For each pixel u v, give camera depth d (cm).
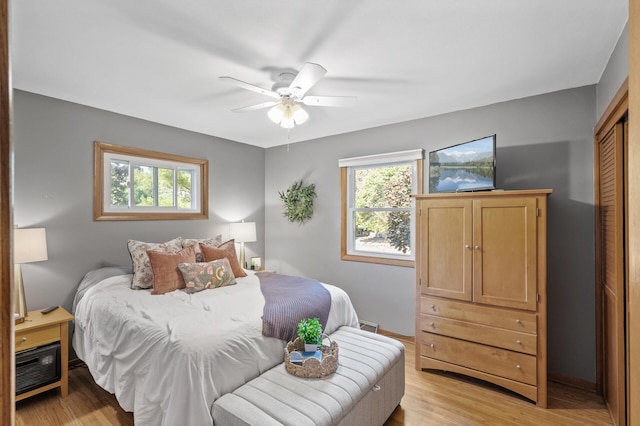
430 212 285
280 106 242
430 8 166
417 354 291
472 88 267
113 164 328
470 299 264
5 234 42
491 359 255
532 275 240
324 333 247
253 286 288
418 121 347
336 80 252
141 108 314
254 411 158
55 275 285
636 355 54
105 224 317
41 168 278
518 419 224
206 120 353
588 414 229
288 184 457
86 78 247
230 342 185
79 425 213
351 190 406
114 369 210
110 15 171
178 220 376
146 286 275
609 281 232
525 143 285
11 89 43
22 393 225
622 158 206
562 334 268
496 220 253
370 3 163
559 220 270
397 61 222
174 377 167
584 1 161
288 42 198
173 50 206
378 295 376
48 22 177
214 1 161
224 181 428
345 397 174
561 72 238
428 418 225
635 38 54
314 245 431
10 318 43
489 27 182
